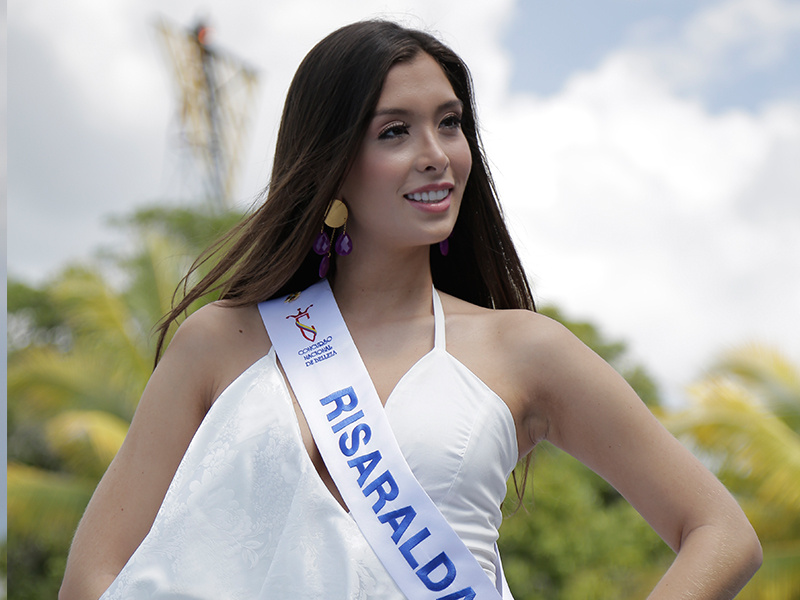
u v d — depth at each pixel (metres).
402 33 4.19
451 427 3.87
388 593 3.71
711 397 20.75
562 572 26.58
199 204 37.25
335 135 4.15
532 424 4.07
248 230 4.39
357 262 4.33
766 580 19.86
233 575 3.74
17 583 32.06
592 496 29.33
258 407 3.99
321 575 3.68
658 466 3.88
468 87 4.43
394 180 4.04
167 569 3.74
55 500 25.09
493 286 4.69
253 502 3.83
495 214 4.61
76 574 3.95
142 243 27.09
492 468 3.88
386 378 4.06
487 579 3.74
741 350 21.52
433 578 3.73
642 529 28.53
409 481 3.80
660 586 3.66
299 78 4.29
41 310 37.94
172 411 4.14
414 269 4.30
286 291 4.51
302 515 3.77
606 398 3.96
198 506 3.81
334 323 4.23
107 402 25.17
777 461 20.12
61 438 25.30
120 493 4.06
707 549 3.69
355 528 3.77
